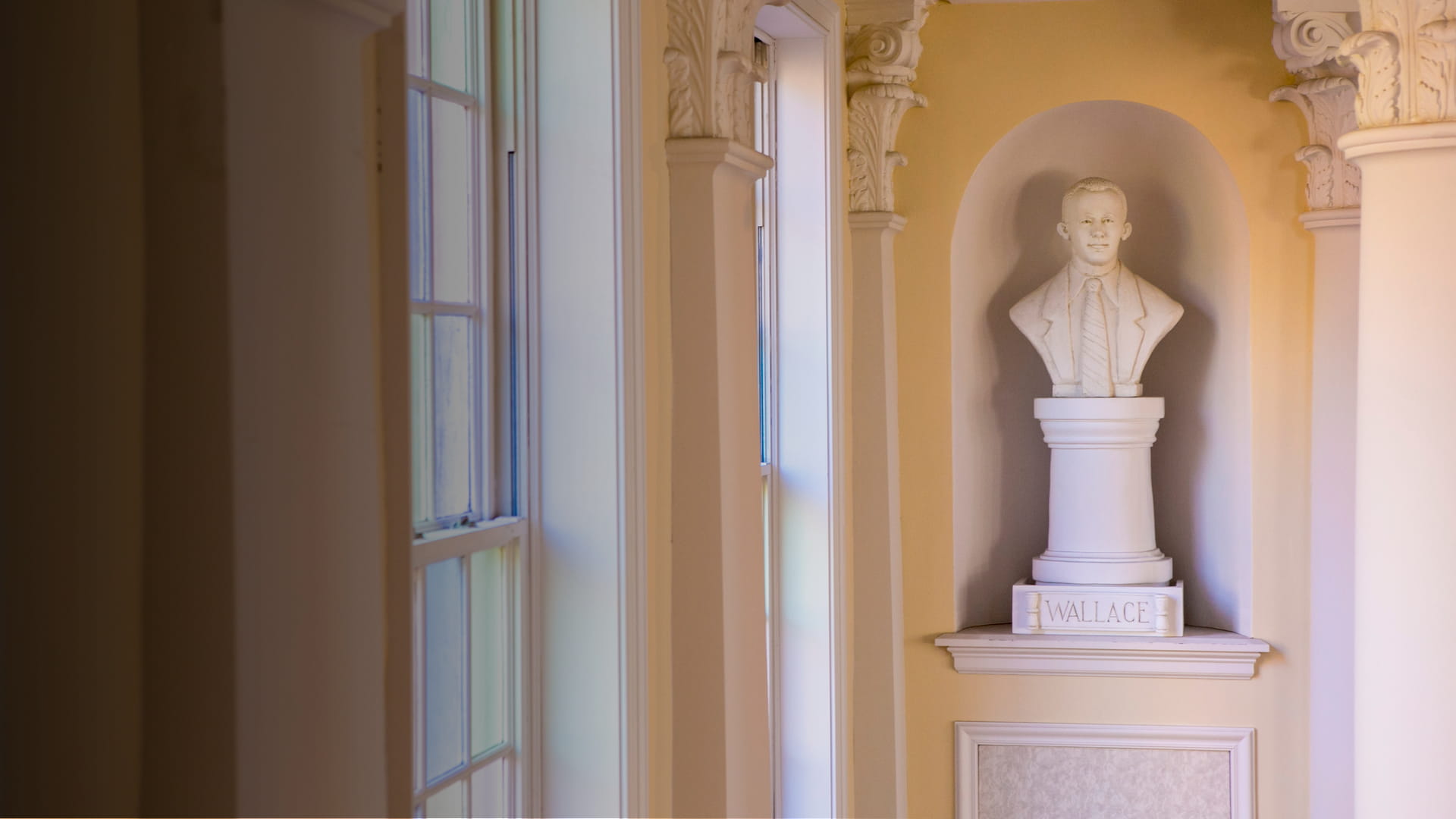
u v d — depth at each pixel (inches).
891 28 189.5
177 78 35.9
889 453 199.2
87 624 35.7
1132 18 205.5
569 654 98.3
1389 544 135.7
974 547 218.8
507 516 97.3
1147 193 218.2
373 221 41.3
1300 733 203.3
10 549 35.7
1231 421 211.0
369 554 40.9
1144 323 203.8
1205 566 216.8
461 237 93.0
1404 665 135.2
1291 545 203.6
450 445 91.2
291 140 38.0
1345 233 196.1
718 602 111.4
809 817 171.2
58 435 35.8
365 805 40.5
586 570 97.7
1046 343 208.5
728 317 113.8
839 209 176.7
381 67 41.7
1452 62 131.0
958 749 210.5
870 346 197.2
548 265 97.4
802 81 171.8
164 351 36.0
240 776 36.5
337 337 39.6
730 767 113.4
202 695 36.2
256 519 36.9
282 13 37.7
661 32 108.4
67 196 35.5
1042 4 207.6
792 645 172.1
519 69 96.2
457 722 90.5
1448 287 131.9
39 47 35.5
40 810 35.6
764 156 120.0
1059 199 221.8
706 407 111.0
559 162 97.0
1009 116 208.7
